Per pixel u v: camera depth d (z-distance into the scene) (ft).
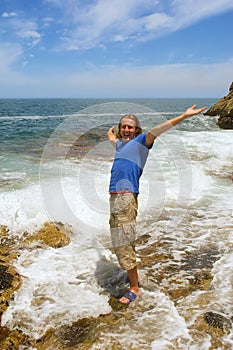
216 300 9.20
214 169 25.39
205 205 17.40
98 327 8.10
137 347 7.38
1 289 9.30
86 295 9.50
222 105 81.15
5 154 27.53
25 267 10.88
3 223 13.46
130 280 9.39
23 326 8.15
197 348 7.38
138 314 8.63
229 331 7.95
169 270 10.98
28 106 152.25
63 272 10.72
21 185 17.25
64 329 8.09
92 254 12.01
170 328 8.02
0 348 7.41
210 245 12.87
